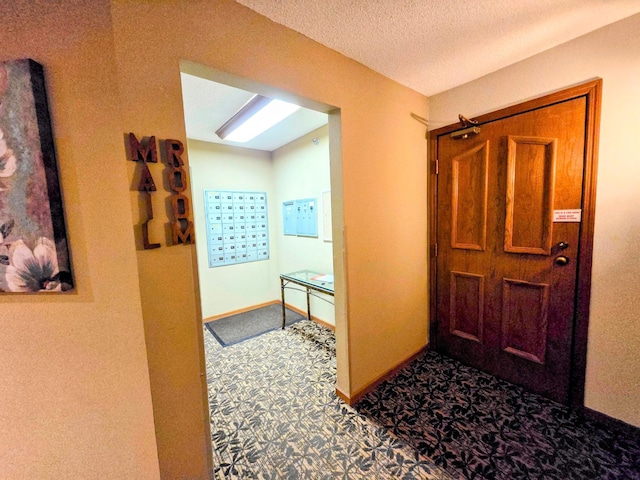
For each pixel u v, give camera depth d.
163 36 0.92
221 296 3.40
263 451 1.38
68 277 0.83
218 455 1.37
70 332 0.87
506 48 1.49
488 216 1.83
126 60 0.86
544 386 1.68
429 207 2.20
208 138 3.05
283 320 3.01
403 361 2.09
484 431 1.44
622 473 1.18
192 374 1.06
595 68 1.36
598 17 1.26
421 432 1.46
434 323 2.28
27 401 0.89
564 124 1.48
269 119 2.36
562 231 1.53
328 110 1.55
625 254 1.34
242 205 3.52
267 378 2.05
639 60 1.24
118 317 0.90
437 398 1.72
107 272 0.87
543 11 1.21
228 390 1.91
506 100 1.70
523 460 1.26
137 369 0.93
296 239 3.46
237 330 2.99
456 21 1.26
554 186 1.54
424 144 2.12
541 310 1.65
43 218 0.79
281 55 1.25
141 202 0.91
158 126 0.93
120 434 0.95
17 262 0.81
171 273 0.98
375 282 1.83
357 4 1.12
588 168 1.42
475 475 1.20
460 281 2.05
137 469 0.98
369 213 1.75
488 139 1.78
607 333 1.42
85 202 0.83
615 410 1.42
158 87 0.92
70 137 0.80
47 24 0.78
